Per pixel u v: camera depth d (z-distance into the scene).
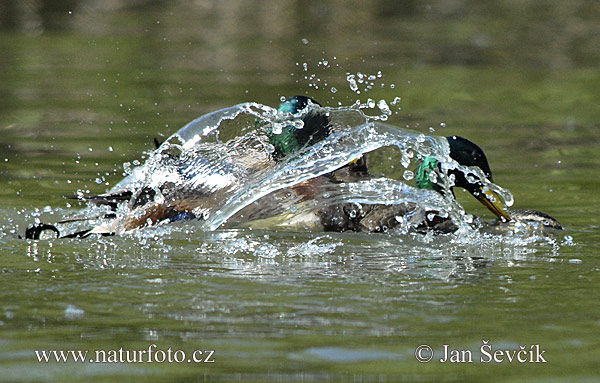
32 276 15.21
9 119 32.72
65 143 29.36
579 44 50.38
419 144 22.08
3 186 23.88
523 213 21.33
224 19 57.56
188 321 12.86
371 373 11.02
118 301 13.80
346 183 20.64
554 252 17.81
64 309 13.37
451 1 65.69
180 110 34.28
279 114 20.92
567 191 24.58
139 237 18.45
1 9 58.53
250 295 14.18
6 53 46.03
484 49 49.03
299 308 13.52
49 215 21.14
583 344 12.02
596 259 17.11
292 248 17.84
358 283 15.01
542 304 13.80
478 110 35.94
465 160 22.95
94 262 16.31
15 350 11.72
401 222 20.19
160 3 62.84
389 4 63.81
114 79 40.34
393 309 13.49
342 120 21.19
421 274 15.73
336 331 12.48
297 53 46.84
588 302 13.91
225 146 20.50
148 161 20.19
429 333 12.44
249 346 11.89
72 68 42.72
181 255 17.00
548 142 30.91
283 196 20.09
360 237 19.22
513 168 27.31
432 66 44.25
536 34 53.56
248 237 18.70
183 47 48.41
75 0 62.16
